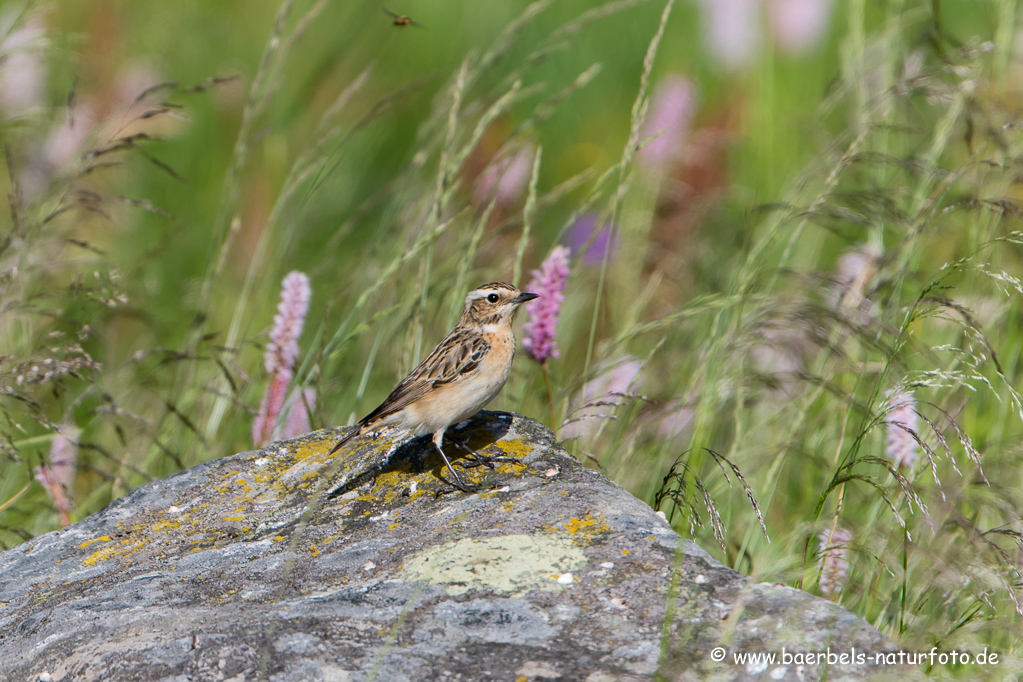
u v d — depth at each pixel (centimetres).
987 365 1048
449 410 884
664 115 1606
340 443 869
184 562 747
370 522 784
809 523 803
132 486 1114
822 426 1096
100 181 1677
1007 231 1102
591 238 1113
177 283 1670
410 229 1275
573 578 665
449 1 2155
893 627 815
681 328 1305
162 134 1650
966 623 771
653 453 1084
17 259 1127
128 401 1341
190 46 2086
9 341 1150
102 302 1085
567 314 1427
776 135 1831
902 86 1141
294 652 618
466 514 765
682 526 938
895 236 1362
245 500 855
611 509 748
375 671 592
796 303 996
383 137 1942
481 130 1188
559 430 1005
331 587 686
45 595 726
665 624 600
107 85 1784
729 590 645
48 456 1100
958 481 841
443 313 1279
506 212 1580
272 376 1063
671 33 2159
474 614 640
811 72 1944
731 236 1580
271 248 1559
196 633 643
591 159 2022
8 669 650
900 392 791
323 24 2094
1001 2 1234
